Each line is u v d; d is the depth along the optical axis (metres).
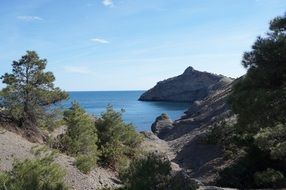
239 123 16.48
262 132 21.20
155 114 123.62
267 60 15.65
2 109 23.27
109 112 27.91
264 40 15.89
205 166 33.88
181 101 197.75
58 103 24.48
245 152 30.42
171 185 14.30
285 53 15.08
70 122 23.81
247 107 15.25
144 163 15.17
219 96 81.25
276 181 24.06
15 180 11.70
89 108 139.25
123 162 25.73
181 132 65.81
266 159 27.47
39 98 23.14
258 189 23.00
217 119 56.84
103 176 21.33
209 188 19.61
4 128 21.17
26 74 22.97
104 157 25.14
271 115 15.05
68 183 16.84
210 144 39.88
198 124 65.56
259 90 15.34
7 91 22.28
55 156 18.02
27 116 23.00
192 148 42.25
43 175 12.64
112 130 27.09
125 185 16.08
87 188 17.91
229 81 121.19
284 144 20.75
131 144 30.75
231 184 26.91
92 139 24.11
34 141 22.28
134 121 102.19
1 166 15.08
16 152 17.36
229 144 35.97
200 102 91.00
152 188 14.26
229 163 31.66
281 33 15.98
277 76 15.41
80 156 20.59
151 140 54.53
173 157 43.72
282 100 14.99
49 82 23.48
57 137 23.98
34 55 22.91
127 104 179.25
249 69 16.22
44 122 23.80
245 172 27.47
